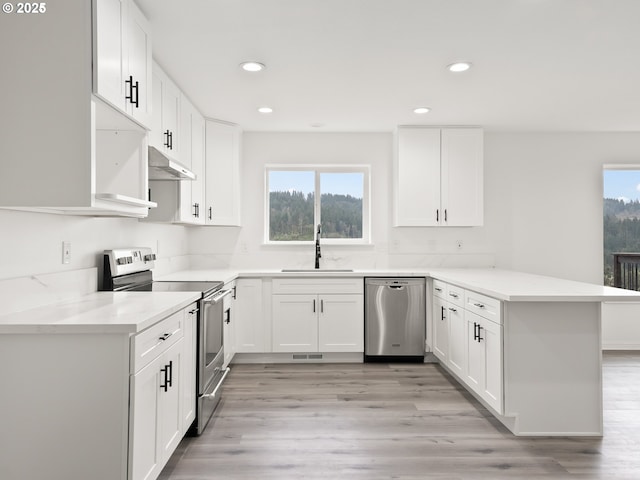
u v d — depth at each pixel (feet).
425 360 13.48
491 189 15.23
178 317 6.93
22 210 6.09
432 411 9.46
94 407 5.12
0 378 5.10
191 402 7.80
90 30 5.50
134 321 5.21
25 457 5.10
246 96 11.30
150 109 7.39
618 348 14.69
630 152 15.20
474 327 9.56
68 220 7.32
